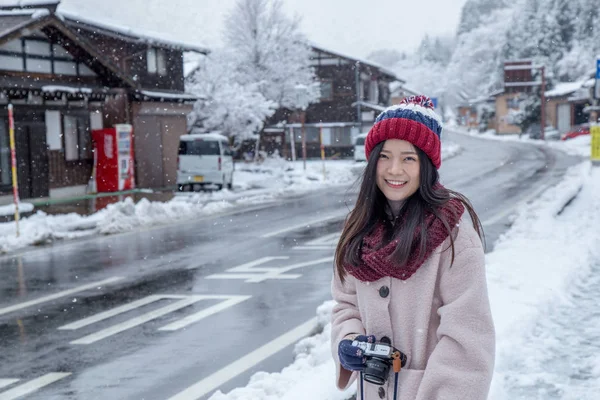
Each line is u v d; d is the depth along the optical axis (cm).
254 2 4141
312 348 571
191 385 515
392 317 196
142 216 1567
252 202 2044
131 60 2802
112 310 756
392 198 202
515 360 463
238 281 895
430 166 200
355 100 4884
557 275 693
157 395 496
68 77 2347
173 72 3066
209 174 2419
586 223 1091
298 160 4841
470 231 193
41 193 2161
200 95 3234
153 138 2811
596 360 463
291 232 1357
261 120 3669
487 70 12050
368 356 189
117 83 2544
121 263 1058
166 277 938
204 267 1005
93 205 1991
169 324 690
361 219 206
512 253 833
